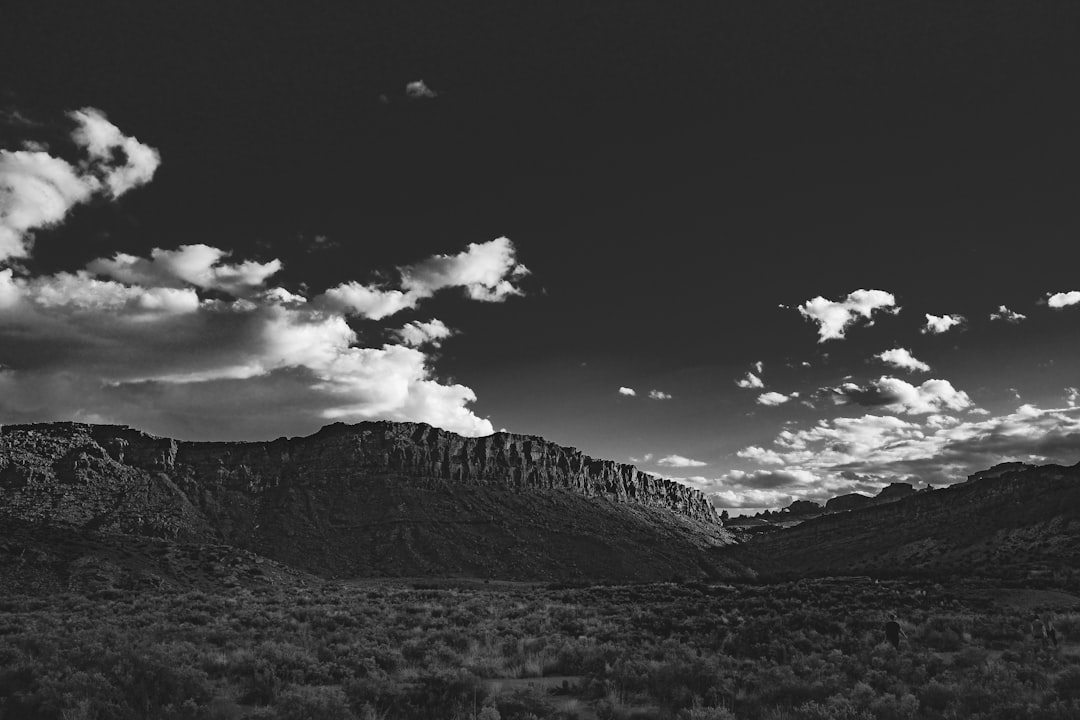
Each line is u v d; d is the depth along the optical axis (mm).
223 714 16359
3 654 19734
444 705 17141
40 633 25656
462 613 48719
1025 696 18266
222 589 89875
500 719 16391
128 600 56281
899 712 16750
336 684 20797
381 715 16484
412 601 64875
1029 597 63344
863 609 52719
